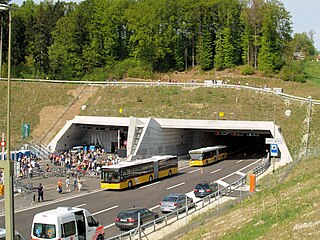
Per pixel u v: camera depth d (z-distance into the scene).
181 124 75.62
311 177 36.22
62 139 84.00
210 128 73.81
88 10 136.00
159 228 32.81
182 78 122.62
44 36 129.00
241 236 24.28
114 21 131.50
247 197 38.97
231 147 100.75
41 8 147.00
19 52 127.31
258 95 83.81
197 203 40.97
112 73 123.81
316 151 55.59
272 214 26.91
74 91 97.38
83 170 63.31
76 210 28.09
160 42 125.25
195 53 134.75
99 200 46.91
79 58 129.12
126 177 53.22
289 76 112.38
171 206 39.41
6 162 17.61
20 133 86.81
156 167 59.09
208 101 83.94
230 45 125.06
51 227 26.17
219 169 67.31
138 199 47.25
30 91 99.06
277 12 123.06
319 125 69.44
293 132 70.56
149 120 75.00
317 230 20.36
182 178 60.31
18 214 40.47
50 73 125.38
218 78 117.56
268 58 119.00
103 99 92.31
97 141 88.06
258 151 92.56
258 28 124.56
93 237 28.59
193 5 129.88
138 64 127.94
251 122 70.88
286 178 43.94
